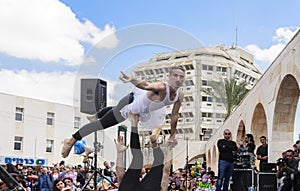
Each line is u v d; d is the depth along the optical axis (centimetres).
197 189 1498
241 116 2350
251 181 1130
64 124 3966
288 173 1026
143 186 414
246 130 2203
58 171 1302
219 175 1065
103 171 860
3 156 3566
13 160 3566
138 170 412
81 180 972
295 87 1515
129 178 411
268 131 1706
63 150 401
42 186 1147
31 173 1312
